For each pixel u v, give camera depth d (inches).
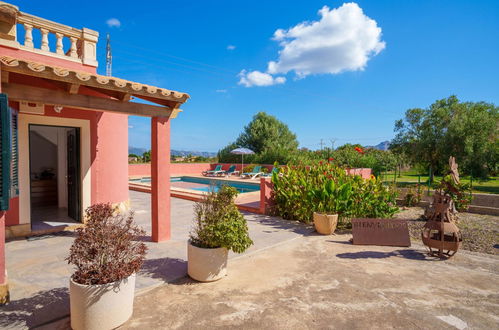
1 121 128.2
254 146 1301.7
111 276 114.7
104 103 197.0
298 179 332.2
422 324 124.1
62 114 264.8
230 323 122.4
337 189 285.1
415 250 230.1
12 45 232.5
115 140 326.6
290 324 122.6
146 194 510.3
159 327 118.5
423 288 159.5
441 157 820.6
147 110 219.6
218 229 157.9
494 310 136.6
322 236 265.6
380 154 1044.5
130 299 123.0
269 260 201.2
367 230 244.8
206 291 151.5
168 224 235.6
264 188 346.6
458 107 839.1
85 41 280.2
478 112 802.2
